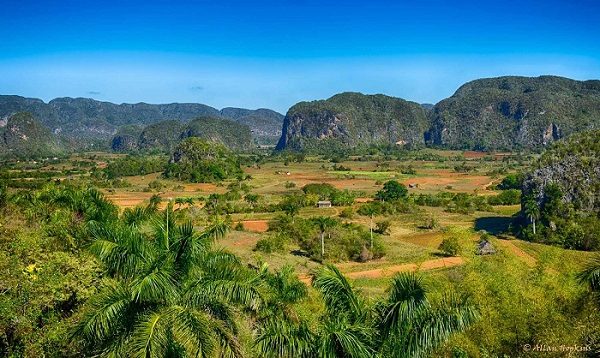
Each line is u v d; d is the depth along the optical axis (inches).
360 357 473.7
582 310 631.8
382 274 1663.4
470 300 613.3
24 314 546.6
